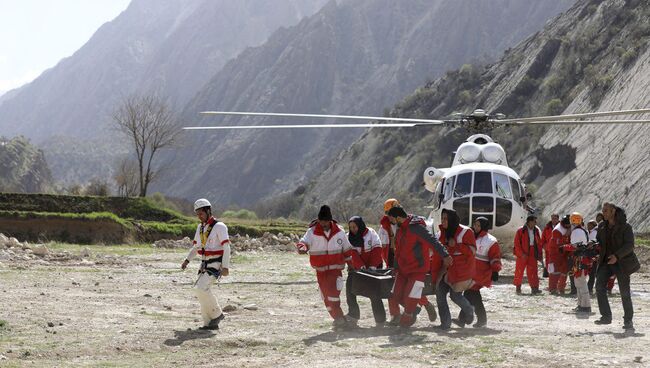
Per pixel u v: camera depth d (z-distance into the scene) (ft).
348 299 37.04
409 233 34.83
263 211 611.06
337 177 610.65
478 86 597.11
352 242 37.93
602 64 449.06
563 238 54.49
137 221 130.11
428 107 612.70
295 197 617.62
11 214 113.39
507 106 506.89
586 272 43.70
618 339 32.37
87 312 40.37
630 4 485.15
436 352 29.09
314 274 68.18
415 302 34.76
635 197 276.00
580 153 350.84
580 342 31.40
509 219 65.92
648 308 46.09
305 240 36.04
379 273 36.58
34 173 629.92
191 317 39.91
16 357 28.32
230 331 35.12
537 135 420.36
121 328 35.40
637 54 391.65
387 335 33.94
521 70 541.75
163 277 62.34
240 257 91.20
